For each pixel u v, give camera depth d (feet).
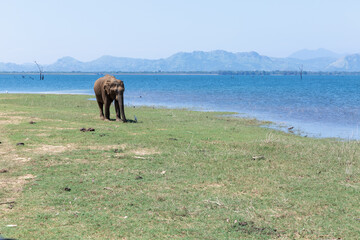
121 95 67.21
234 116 90.79
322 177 33.68
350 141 56.29
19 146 42.88
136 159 38.24
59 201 25.85
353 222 23.80
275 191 29.32
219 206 25.89
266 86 332.80
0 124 59.21
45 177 31.37
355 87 312.50
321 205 26.66
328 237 21.71
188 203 26.35
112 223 22.57
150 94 196.24
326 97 173.99
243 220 23.66
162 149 43.21
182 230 21.99
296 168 36.42
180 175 33.06
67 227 21.81
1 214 23.38
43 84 362.53
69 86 308.81
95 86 70.69
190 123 70.33
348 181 32.73
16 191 27.68
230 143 47.67
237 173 34.12
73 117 71.87
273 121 83.92
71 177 31.55
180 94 197.26
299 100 153.38
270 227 22.76
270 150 44.29
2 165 34.55
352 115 98.27
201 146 45.55
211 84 390.21
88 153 40.34
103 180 31.04
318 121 85.56
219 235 21.50
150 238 20.76
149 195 27.61
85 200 26.32
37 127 57.00
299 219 24.18
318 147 46.62
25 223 22.12
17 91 221.25
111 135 51.37
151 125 64.54
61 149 42.14
